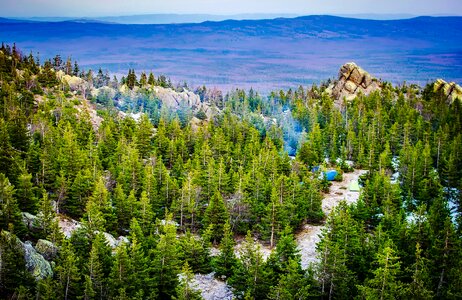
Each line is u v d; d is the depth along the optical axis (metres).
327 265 52.59
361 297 49.91
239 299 56.75
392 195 82.19
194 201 79.31
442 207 75.38
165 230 57.06
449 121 137.75
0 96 138.38
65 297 47.47
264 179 89.44
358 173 114.81
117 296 46.84
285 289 48.91
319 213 83.00
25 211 66.62
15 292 44.81
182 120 165.75
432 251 55.75
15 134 94.38
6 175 74.75
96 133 130.75
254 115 165.50
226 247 62.25
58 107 137.12
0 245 46.72
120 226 74.31
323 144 129.75
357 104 161.00
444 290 51.44
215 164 102.38
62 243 53.94
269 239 76.12
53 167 84.25
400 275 55.81
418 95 193.62
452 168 92.75
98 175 82.81
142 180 85.56
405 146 115.81
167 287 56.19
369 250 59.94
